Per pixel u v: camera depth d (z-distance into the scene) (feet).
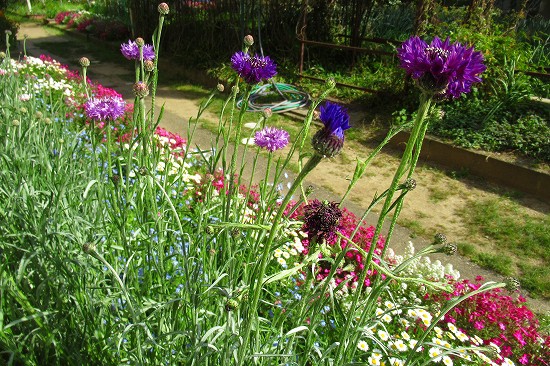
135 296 6.64
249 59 7.05
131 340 6.56
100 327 6.62
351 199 17.90
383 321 9.10
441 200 18.07
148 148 8.05
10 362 5.54
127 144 13.26
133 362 5.94
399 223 16.47
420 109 4.68
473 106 22.75
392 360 7.41
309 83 30.50
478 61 4.50
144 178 7.84
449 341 9.62
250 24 33.58
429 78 4.50
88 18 52.11
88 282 6.89
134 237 7.48
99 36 46.44
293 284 9.52
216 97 29.22
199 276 6.84
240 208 8.28
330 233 5.34
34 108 11.11
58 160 8.25
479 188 19.07
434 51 4.56
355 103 27.63
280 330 6.24
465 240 15.60
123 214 6.94
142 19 39.60
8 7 64.80
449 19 34.30
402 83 25.63
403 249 15.03
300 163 6.33
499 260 14.49
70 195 7.88
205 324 6.56
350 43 35.14
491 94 23.56
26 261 6.03
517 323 10.48
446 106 23.24
